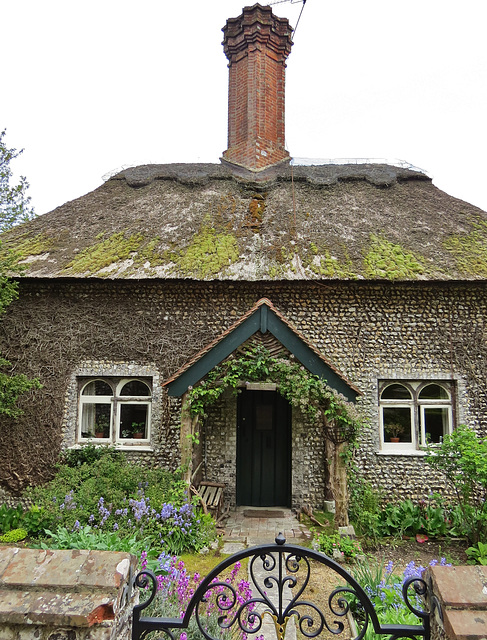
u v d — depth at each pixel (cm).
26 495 846
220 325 927
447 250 963
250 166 1391
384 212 1100
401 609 422
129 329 935
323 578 605
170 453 905
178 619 233
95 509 713
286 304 927
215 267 905
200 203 1128
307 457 918
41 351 940
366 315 921
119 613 227
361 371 907
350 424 725
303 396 718
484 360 909
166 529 685
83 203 1201
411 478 883
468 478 764
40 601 217
